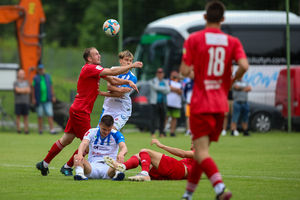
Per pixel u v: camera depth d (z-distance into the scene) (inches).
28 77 3203.7
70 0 6830.7
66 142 1195.3
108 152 1125.7
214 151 1915.6
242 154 1806.1
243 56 826.2
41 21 3221.0
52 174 1248.2
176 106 2647.6
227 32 3410.4
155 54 3393.2
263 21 3430.1
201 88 827.4
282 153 1843.0
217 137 845.8
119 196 913.5
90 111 1176.8
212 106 815.7
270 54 3398.1
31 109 3137.3
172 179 1123.3
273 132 3014.3
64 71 5625.0
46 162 1202.0
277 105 3085.6
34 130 3149.6
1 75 3255.4
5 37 7322.8
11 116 3223.4
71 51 6023.6
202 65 828.6
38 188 1006.4
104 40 6033.5
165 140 2332.7
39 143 2239.2
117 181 1086.4
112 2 6215.6
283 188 1027.3
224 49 831.7
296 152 1881.2
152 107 2588.6
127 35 5733.3
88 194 933.8
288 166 1448.1
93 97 1175.0
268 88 3329.2
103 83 1797.5
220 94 830.5
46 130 3179.1
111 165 1069.8
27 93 2869.1
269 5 4532.5
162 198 893.2
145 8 5718.5
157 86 2573.8
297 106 2970.0
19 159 1628.9
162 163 1112.8
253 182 1118.4
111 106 1323.8
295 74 2982.3
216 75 829.2
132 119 2945.4
